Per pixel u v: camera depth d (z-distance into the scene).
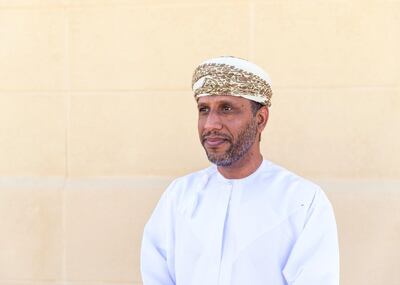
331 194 3.17
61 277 3.43
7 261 3.47
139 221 3.35
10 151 3.45
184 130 3.31
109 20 3.34
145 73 3.32
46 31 3.39
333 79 3.18
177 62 3.30
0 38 3.42
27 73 3.41
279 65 3.21
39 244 3.44
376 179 3.18
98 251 3.40
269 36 3.21
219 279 2.16
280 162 3.23
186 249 2.25
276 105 3.22
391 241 3.15
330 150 3.20
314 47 3.19
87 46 3.36
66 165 3.42
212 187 2.30
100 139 3.38
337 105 3.19
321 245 2.14
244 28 3.23
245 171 2.25
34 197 3.42
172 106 3.32
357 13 3.15
